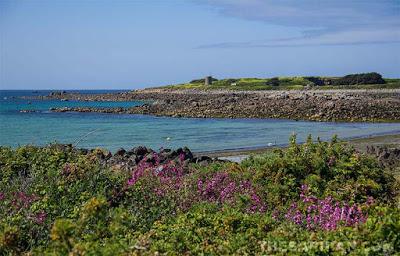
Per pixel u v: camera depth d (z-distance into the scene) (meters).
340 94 108.00
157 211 13.59
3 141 47.53
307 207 13.84
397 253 9.04
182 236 10.88
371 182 15.06
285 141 45.62
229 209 13.59
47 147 19.66
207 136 50.62
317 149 17.14
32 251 10.24
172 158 23.80
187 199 14.86
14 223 11.50
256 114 75.19
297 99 93.44
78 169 14.94
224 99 100.38
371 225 10.16
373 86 138.88
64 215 12.30
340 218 12.75
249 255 9.88
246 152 38.12
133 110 88.38
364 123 63.91
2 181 15.05
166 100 108.00
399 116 69.25
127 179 15.61
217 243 10.72
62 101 153.00
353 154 16.67
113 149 40.88
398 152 30.33
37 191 13.67
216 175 17.23
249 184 16.11
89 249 8.64
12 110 98.06
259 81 174.25
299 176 16.06
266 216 12.90
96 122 68.81
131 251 9.48
